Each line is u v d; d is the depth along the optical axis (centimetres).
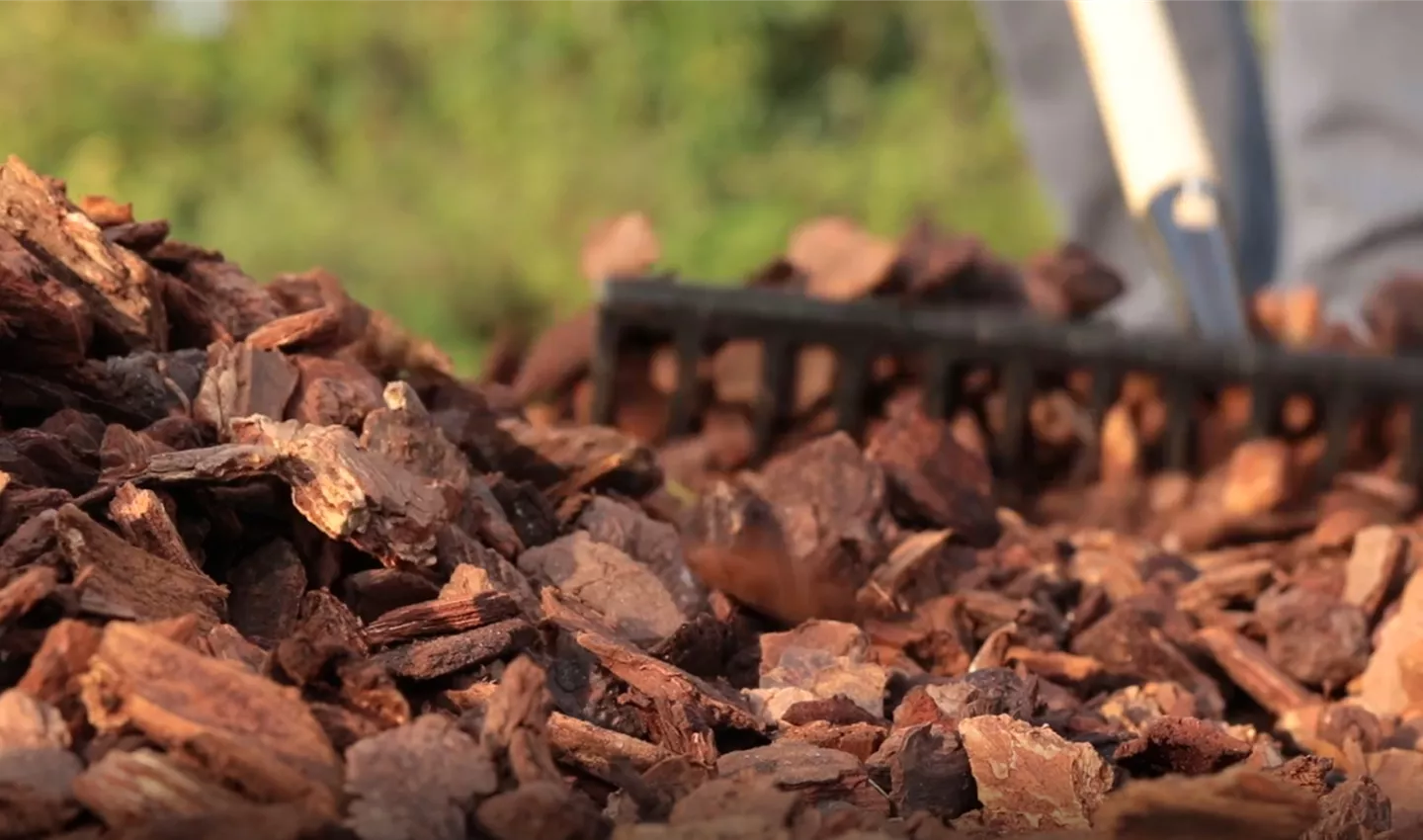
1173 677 91
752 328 113
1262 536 108
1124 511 111
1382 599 95
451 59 230
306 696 68
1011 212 216
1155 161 114
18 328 83
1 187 86
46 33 226
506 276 204
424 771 64
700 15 230
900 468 97
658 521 92
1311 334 119
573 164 212
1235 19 140
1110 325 116
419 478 83
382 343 93
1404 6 133
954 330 113
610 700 80
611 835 66
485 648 77
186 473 78
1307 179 137
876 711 85
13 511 74
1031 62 147
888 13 241
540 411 115
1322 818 76
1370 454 115
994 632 90
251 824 59
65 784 61
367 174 215
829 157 223
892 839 67
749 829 64
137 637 64
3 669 66
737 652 88
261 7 237
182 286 88
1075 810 75
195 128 226
